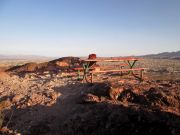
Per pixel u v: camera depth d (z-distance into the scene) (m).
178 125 7.32
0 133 9.52
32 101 11.87
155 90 9.76
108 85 10.75
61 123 9.61
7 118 10.69
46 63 23.91
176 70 27.64
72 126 9.02
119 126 8.10
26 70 22.72
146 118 7.89
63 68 21.69
